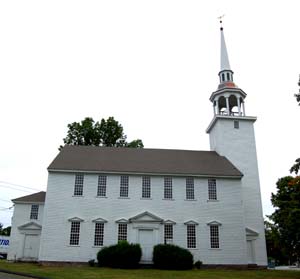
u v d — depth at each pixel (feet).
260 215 114.83
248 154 123.03
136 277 70.44
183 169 110.93
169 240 101.60
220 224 105.09
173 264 93.97
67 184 103.76
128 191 105.60
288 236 79.66
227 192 109.40
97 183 105.19
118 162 112.06
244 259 102.53
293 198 82.43
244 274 84.07
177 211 105.09
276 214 85.30
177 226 103.50
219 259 101.76
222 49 140.05
